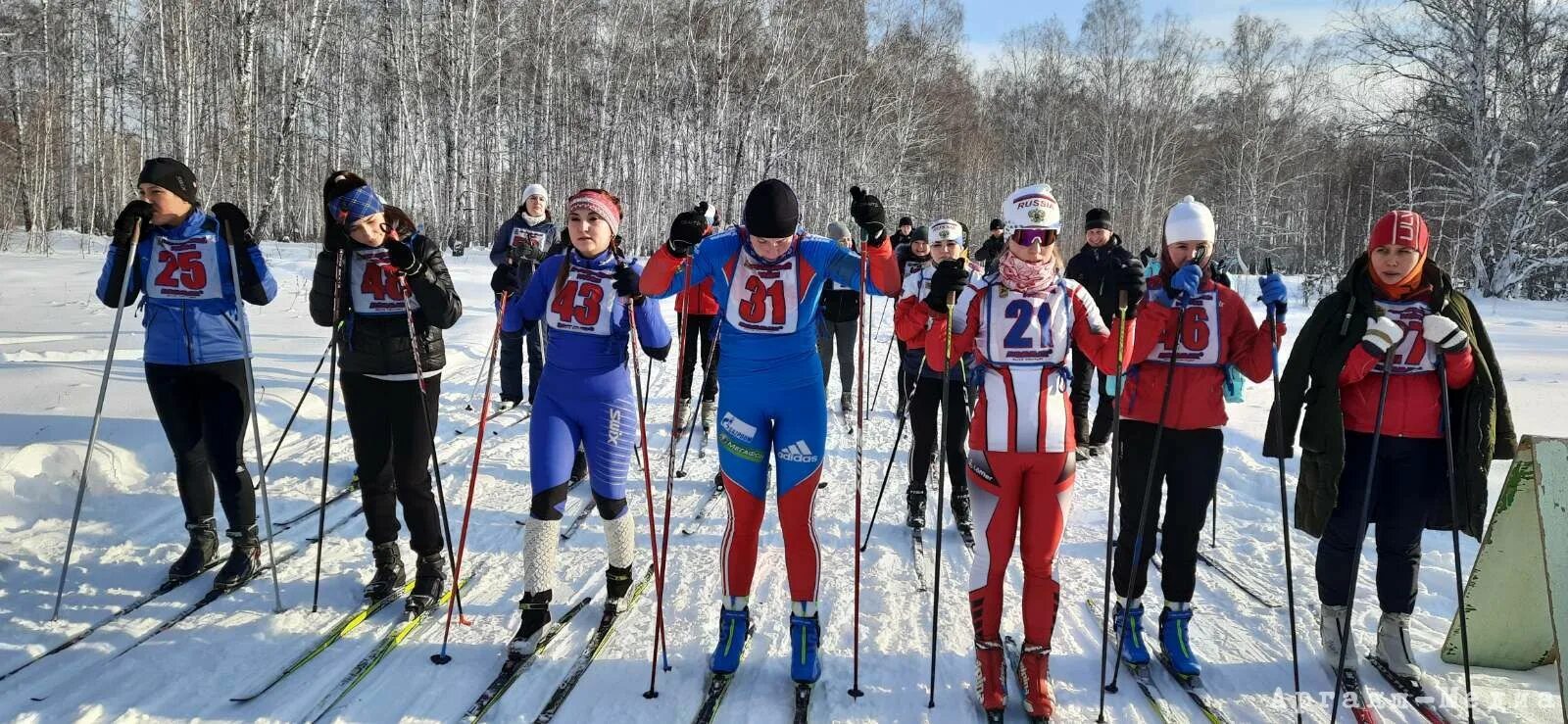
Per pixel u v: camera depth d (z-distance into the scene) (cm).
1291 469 555
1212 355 301
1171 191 3866
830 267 289
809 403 293
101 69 2689
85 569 363
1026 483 284
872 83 3097
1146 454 311
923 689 297
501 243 683
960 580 395
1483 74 2152
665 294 299
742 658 315
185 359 347
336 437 579
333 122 2728
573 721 270
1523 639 307
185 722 261
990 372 285
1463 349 274
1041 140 4106
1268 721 277
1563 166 2219
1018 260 281
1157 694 294
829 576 396
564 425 321
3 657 292
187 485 359
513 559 400
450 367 853
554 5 2530
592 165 2692
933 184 4219
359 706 273
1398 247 276
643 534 443
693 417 591
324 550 398
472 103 2319
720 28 2456
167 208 338
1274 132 3494
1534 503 292
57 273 1504
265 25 2206
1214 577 399
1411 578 298
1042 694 277
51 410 537
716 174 2481
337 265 321
